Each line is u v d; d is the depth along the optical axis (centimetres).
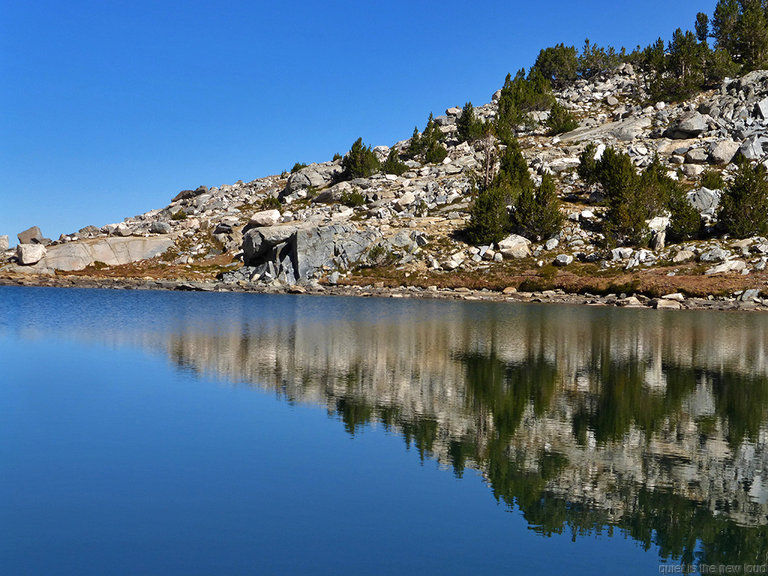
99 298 6669
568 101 14850
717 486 1141
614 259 7438
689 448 1369
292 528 938
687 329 3875
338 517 978
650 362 2536
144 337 3262
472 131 13400
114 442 1362
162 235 10856
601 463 1261
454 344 3064
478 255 8119
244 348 2869
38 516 970
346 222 9288
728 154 9681
